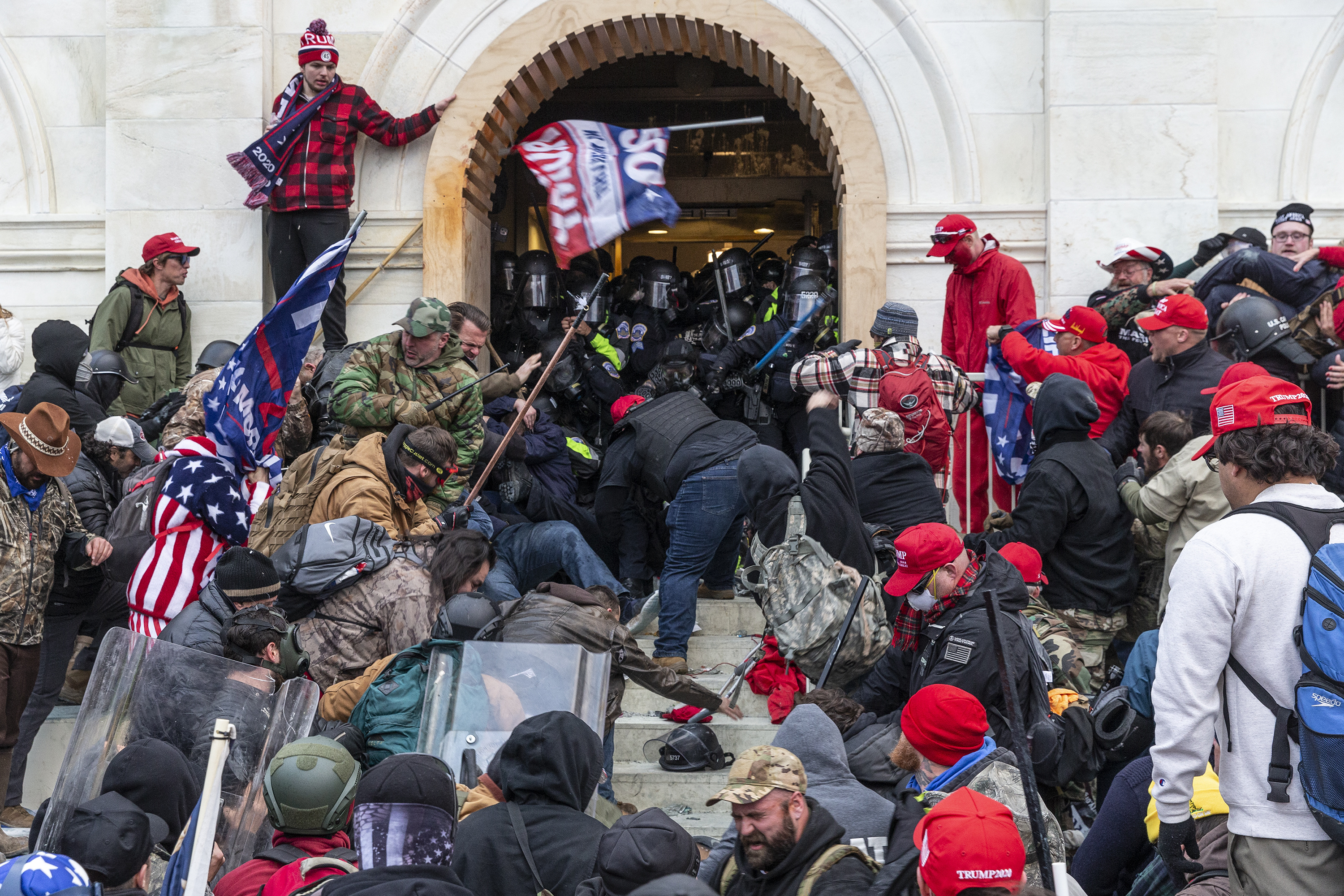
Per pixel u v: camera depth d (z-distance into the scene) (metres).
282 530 5.08
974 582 4.22
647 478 6.14
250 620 4.03
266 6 7.98
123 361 6.68
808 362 6.28
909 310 6.34
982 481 7.03
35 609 4.89
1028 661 4.07
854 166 7.86
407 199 8.02
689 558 5.80
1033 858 3.21
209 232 7.90
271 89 8.09
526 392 8.56
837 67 7.90
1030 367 6.27
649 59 11.95
